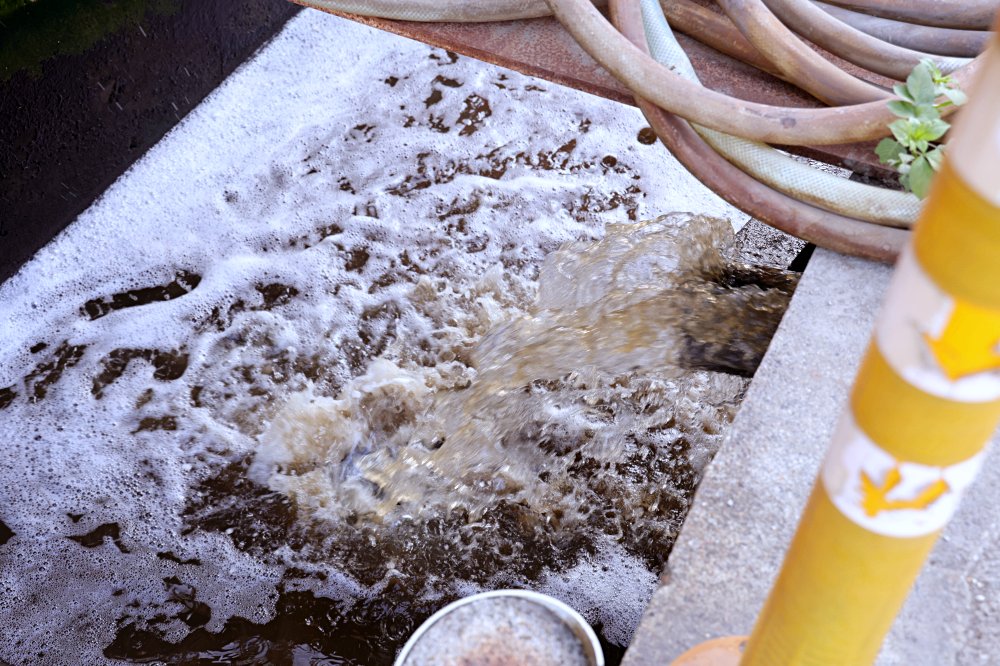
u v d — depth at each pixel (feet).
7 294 12.30
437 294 12.15
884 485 2.97
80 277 12.52
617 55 8.42
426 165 13.91
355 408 10.82
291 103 14.88
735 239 11.72
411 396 10.84
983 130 2.17
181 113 14.56
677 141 8.57
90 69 13.14
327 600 9.29
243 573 9.52
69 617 9.21
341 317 11.93
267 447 10.57
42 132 12.66
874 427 2.86
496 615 6.12
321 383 11.22
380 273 12.45
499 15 9.80
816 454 6.55
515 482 9.86
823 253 8.18
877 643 3.74
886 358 2.71
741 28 8.87
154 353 11.64
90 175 13.38
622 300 10.37
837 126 8.01
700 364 9.53
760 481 6.37
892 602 3.46
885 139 7.89
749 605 5.71
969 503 6.34
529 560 9.39
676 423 10.17
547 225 12.99
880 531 3.11
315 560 9.57
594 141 14.23
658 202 13.37
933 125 7.52
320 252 12.74
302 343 11.67
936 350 2.54
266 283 12.41
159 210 13.33
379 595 9.29
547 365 10.28
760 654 4.08
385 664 8.93
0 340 11.78
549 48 9.70
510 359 10.54
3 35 12.27
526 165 13.89
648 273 10.57
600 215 13.15
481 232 12.92
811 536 3.38
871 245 8.00
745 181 8.44
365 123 14.56
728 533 6.07
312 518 9.89
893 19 9.37
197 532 9.86
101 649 9.00
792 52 8.67
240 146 14.23
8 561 9.62
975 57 9.07
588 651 5.97
